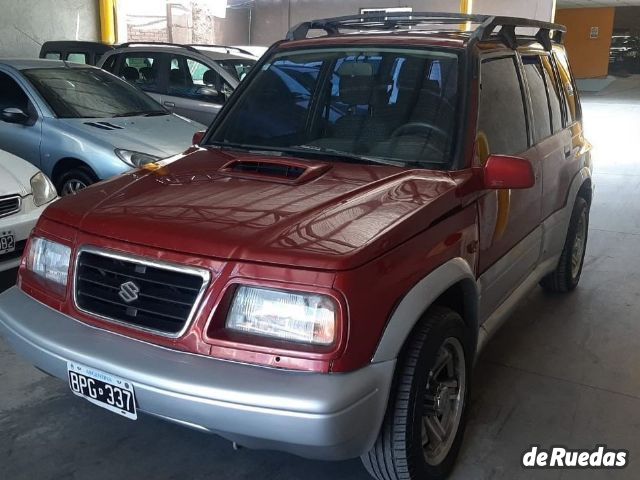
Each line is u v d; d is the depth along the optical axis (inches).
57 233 98.8
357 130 121.0
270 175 109.0
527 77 145.2
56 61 263.0
